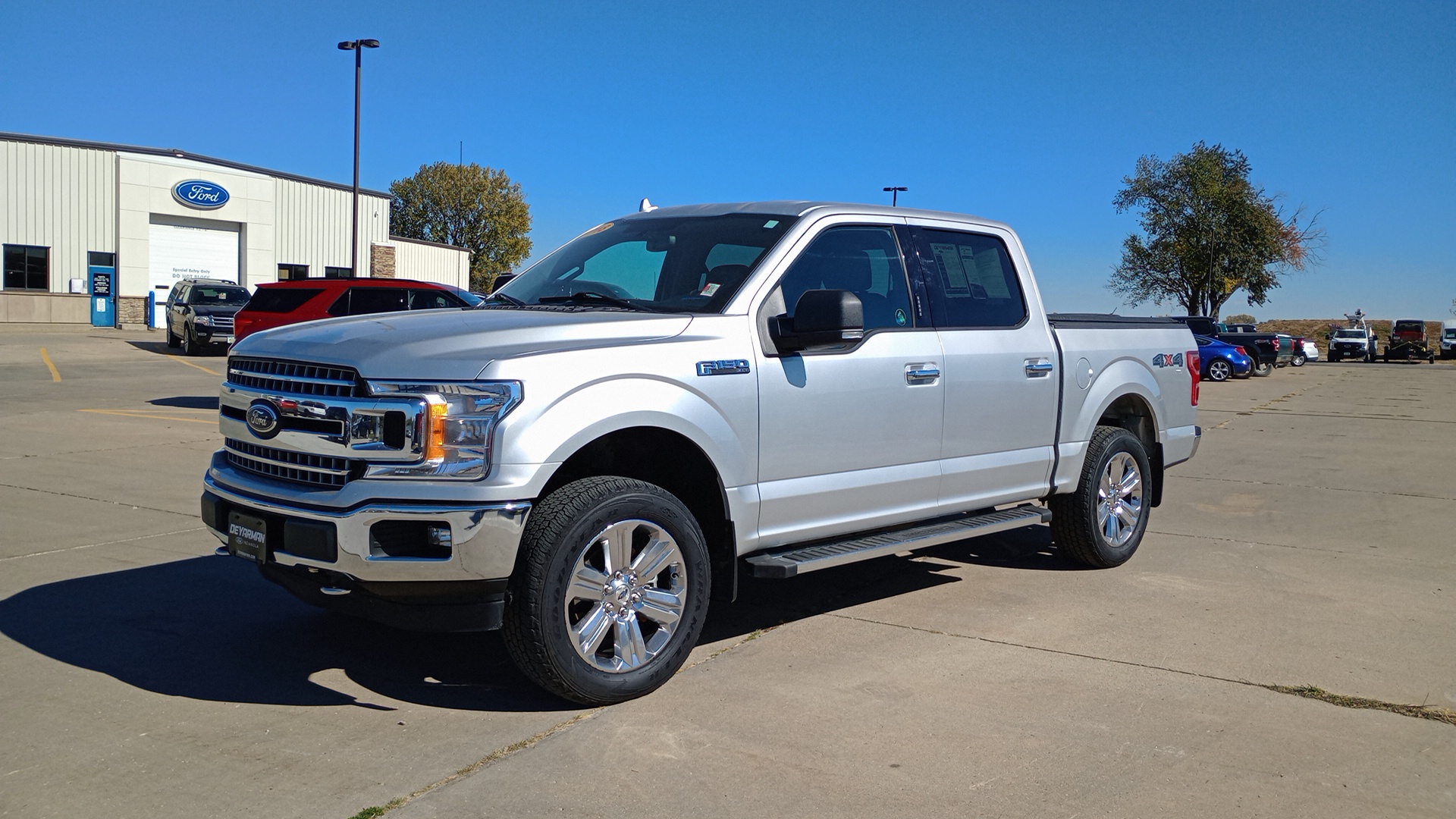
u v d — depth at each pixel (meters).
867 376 4.84
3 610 5.12
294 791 3.25
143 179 37.81
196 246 39.78
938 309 5.34
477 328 4.04
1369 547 7.16
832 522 4.78
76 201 36.41
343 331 4.17
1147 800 3.27
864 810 3.17
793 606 5.49
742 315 4.48
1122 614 5.38
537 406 3.75
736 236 4.88
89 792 3.23
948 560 6.66
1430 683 4.37
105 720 3.81
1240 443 13.78
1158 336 6.83
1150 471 6.67
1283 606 5.57
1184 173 54.22
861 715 3.94
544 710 3.96
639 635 4.08
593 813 3.12
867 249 5.11
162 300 38.72
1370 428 15.89
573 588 3.85
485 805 3.16
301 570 3.88
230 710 3.93
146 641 4.71
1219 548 7.11
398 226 83.88
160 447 10.65
